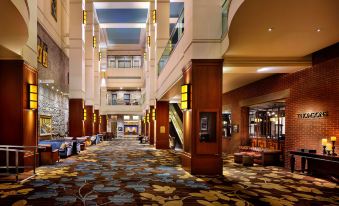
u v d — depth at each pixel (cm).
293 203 482
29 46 754
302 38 605
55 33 1678
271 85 980
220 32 735
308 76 779
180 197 512
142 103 3134
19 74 714
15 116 714
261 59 757
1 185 595
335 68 670
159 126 1603
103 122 3061
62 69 1858
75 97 1595
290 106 866
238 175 732
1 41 598
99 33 2416
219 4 739
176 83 969
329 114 696
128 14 2225
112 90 3566
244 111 1232
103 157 1148
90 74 2017
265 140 1095
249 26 529
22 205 456
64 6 1891
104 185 607
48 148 917
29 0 744
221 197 514
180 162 995
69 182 635
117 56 3309
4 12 454
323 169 710
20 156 720
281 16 479
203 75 732
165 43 1587
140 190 563
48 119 1627
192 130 727
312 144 762
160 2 1588
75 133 1585
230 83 1162
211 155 729
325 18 489
